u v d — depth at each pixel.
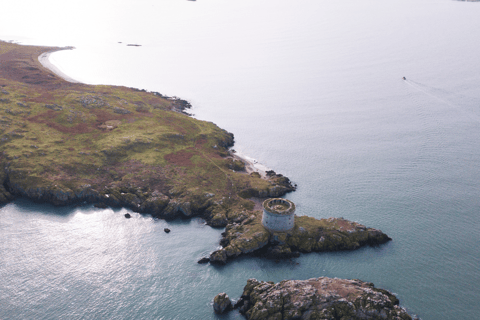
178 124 179.75
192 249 105.75
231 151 170.75
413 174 145.75
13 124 156.50
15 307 86.06
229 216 118.06
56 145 148.50
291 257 101.88
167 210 120.38
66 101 183.50
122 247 106.38
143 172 138.50
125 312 85.56
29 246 105.69
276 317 80.12
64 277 95.31
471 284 93.31
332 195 132.75
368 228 109.81
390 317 78.94
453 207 124.00
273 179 139.88
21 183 127.44
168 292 91.25
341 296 82.81
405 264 99.94
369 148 171.50
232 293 91.06
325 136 187.62
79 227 114.50
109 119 175.38
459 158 158.12
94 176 134.88
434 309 86.19
